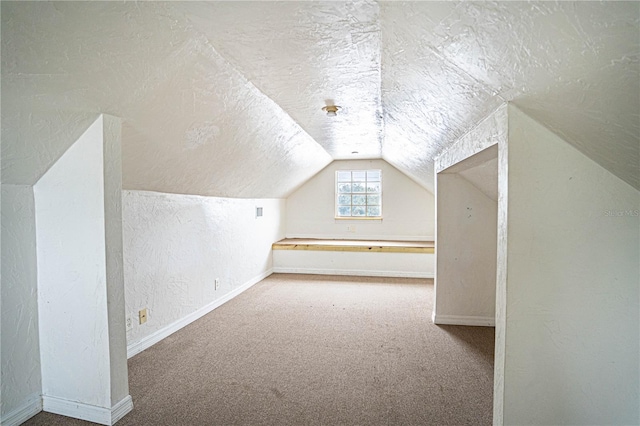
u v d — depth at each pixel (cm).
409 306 361
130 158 202
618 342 121
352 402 187
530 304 125
